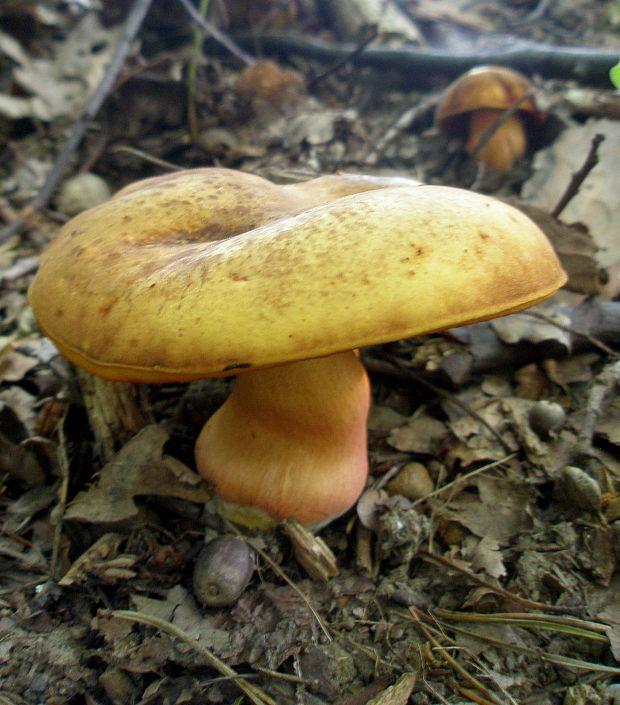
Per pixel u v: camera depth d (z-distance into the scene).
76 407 0.15
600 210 0.20
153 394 0.16
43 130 0.28
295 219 0.08
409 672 0.10
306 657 0.11
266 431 0.12
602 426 0.14
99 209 0.10
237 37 0.32
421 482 0.14
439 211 0.08
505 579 0.12
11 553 0.12
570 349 0.15
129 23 0.26
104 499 0.12
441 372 0.15
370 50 0.30
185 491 0.12
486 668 0.11
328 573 0.12
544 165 0.22
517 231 0.09
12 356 0.17
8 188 0.26
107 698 0.10
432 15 0.37
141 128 0.27
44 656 0.11
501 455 0.14
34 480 0.14
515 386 0.16
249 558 0.12
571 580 0.11
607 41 0.34
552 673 0.10
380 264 0.08
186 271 0.08
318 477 0.12
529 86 0.24
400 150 0.26
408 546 0.12
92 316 0.09
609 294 0.17
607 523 0.12
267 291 0.08
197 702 0.10
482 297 0.08
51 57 0.31
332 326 0.07
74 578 0.11
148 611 0.11
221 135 0.26
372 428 0.15
